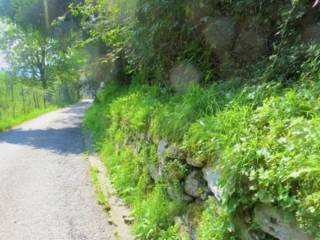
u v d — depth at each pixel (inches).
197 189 98.7
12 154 269.6
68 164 232.4
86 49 395.9
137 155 170.4
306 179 58.5
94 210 151.3
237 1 137.3
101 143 278.7
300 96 85.1
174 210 114.5
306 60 102.8
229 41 146.9
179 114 119.6
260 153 70.2
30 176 205.2
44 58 895.7
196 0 147.7
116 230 131.6
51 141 330.0
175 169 111.3
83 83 592.1
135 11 179.6
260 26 132.1
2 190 179.9
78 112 675.4
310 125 69.6
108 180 191.3
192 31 161.0
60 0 477.7
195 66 163.9
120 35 218.5
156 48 177.8
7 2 516.4
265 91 97.8
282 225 61.8
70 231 131.6
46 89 899.4
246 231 71.8
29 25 535.2
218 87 129.3
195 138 99.3
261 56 132.5
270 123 79.2
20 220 142.4
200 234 88.3
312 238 55.0
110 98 353.4
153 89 196.1
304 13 108.2
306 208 55.6
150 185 143.6
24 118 524.7
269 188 64.4
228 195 74.8
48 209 153.3
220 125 92.4
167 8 157.5
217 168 82.4
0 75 926.4
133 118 181.3
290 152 65.9
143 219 126.8
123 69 329.1
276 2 123.7
